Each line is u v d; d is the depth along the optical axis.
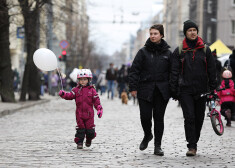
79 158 16.06
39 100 55.72
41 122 30.23
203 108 16.75
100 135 22.94
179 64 16.47
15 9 54.31
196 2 129.25
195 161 15.44
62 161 15.45
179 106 46.25
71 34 116.94
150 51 16.53
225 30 118.62
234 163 15.10
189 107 16.27
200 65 16.36
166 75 16.52
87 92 18.30
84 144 19.67
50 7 55.03
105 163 15.05
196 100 16.59
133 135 22.97
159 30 16.44
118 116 35.16
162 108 16.48
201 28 124.75
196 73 16.33
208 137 22.02
